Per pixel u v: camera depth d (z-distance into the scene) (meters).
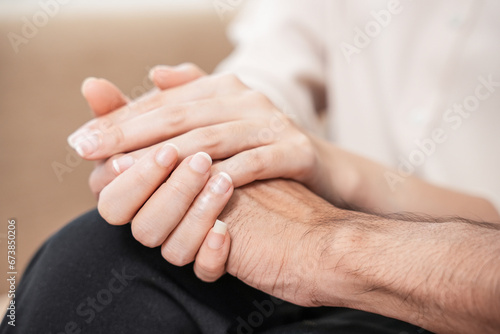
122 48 1.18
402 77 0.74
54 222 1.11
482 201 0.58
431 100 0.71
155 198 0.45
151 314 0.46
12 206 1.10
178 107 0.50
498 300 0.39
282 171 0.49
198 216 0.45
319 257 0.44
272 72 0.70
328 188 0.53
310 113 0.71
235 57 0.77
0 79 1.13
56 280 0.46
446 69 0.70
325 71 0.81
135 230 0.46
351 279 0.43
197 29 1.22
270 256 0.45
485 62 0.68
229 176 0.46
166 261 0.47
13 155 1.12
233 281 0.48
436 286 0.41
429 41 0.71
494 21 0.67
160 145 0.49
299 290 0.45
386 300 0.42
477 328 0.40
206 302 0.47
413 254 0.42
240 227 0.46
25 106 1.14
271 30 0.77
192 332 0.47
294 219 0.46
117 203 0.46
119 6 1.20
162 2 1.22
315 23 0.78
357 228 0.44
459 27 0.69
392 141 0.76
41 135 1.14
